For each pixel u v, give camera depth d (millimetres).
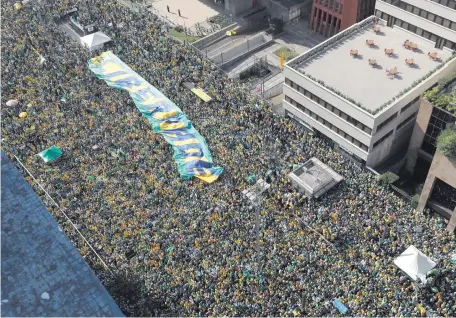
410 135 78812
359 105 69875
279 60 103375
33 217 54188
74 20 112375
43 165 75438
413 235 61062
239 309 54438
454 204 65375
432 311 52875
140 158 75250
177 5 126125
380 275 56594
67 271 49625
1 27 110000
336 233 61125
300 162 73500
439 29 79312
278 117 81750
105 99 88250
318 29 108625
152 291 57438
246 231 62688
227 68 103875
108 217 66375
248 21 115062
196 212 65875
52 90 90312
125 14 113875
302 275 57062
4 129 82062
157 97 87125
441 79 68562
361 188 68562
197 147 76500
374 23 88312
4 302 47156
